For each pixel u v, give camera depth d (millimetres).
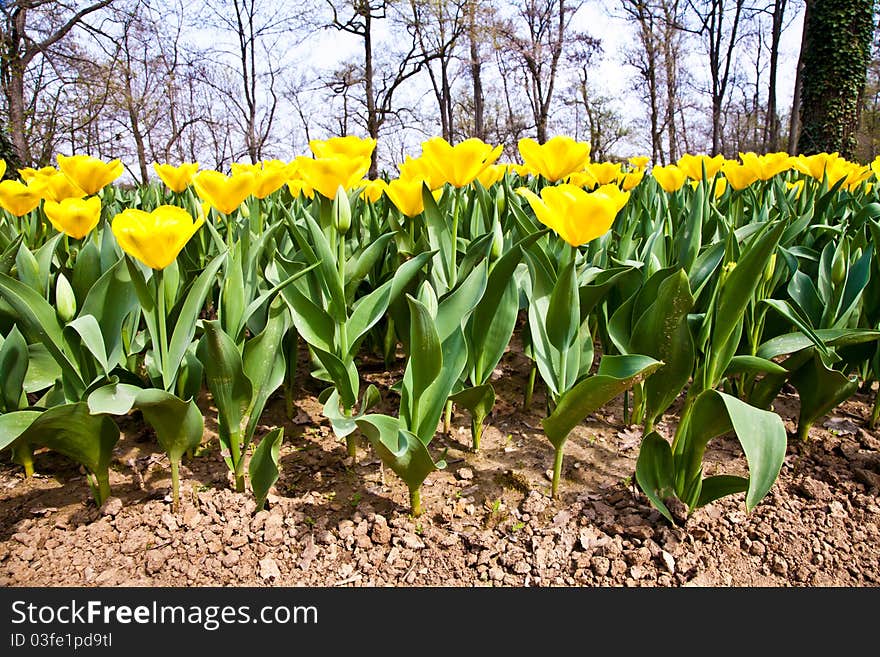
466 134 32469
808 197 3314
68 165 2400
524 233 2434
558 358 1937
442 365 1811
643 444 1764
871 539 1764
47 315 1887
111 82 19422
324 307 2182
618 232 2963
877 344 2246
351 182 1968
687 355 1792
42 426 1561
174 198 3873
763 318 2428
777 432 1406
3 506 1953
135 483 2047
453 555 1753
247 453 2232
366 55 23969
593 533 1807
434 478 2109
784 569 1671
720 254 2117
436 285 2244
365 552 1762
